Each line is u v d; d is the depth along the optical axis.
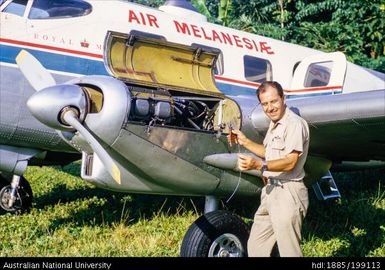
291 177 3.43
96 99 3.68
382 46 15.35
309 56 8.02
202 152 4.10
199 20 7.18
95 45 5.80
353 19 15.39
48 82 4.38
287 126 3.39
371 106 4.38
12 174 5.86
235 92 6.93
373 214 6.60
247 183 4.43
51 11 5.65
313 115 4.74
